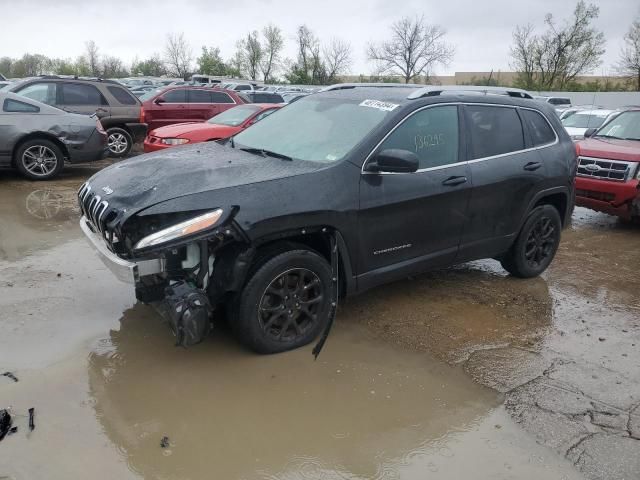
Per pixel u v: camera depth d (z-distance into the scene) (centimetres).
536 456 303
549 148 549
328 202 386
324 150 427
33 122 948
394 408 340
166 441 299
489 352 415
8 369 355
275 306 385
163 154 451
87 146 1002
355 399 347
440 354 408
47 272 515
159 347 394
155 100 1442
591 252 693
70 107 1223
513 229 528
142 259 346
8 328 405
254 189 365
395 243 438
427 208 448
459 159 472
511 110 525
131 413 321
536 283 569
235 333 386
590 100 3700
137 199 352
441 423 328
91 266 535
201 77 3547
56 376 351
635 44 4175
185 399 338
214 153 447
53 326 413
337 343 416
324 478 281
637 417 341
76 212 747
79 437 298
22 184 930
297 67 5341
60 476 270
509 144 516
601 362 408
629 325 475
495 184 492
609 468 295
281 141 463
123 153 1318
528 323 470
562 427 329
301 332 402
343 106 475
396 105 445
